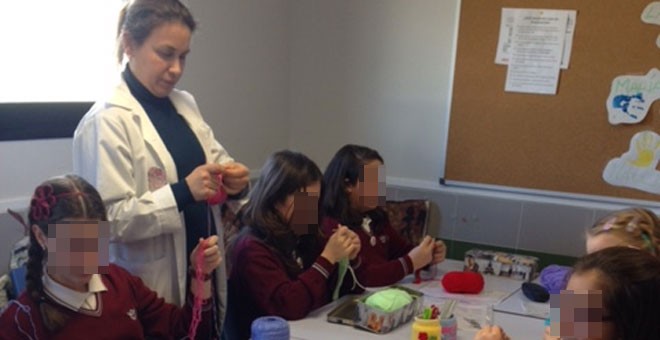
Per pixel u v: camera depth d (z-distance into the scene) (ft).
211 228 5.90
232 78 9.88
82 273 4.59
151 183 5.43
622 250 3.60
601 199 9.42
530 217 9.66
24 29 6.86
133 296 5.22
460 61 9.93
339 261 6.49
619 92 9.12
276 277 6.00
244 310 6.25
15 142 6.70
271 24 10.71
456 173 10.19
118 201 5.15
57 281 4.66
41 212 4.53
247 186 6.20
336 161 7.61
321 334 5.54
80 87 7.52
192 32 5.61
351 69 10.89
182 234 5.54
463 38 9.87
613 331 3.39
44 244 4.57
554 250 9.58
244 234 6.33
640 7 8.89
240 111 10.15
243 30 10.02
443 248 7.79
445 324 5.40
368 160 7.50
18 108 6.69
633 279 3.37
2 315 4.66
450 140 10.16
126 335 4.96
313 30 11.11
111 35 7.75
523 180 9.80
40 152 6.98
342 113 11.06
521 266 7.65
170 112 5.87
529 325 6.00
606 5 9.05
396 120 10.64
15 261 6.07
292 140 11.53
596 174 9.40
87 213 4.52
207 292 5.47
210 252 5.30
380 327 5.56
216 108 9.60
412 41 10.35
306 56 11.23
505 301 6.70
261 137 10.75
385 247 8.08
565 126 9.47
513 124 9.74
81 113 7.41
